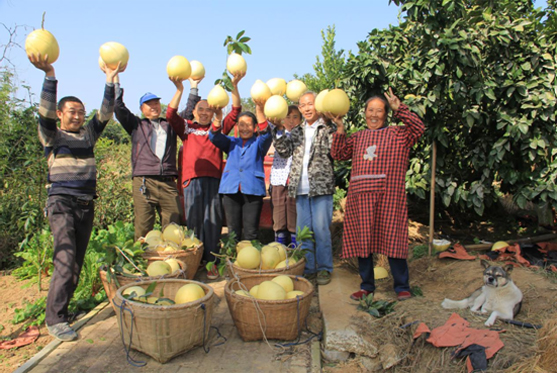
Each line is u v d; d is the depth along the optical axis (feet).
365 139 13.57
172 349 10.99
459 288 14.20
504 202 23.17
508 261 16.02
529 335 10.35
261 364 11.09
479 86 16.06
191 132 17.85
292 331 12.12
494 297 11.44
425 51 16.56
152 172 16.63
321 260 15.93
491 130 18.03
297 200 16.20
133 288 12.42
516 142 17.11
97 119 13.61
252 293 12.67
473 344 10.04
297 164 15.94
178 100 16.48
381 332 11.66
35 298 15.66
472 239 20.11
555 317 10.16
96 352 11.62
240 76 16.43
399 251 12.88
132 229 20.38
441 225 21.79
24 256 16.99
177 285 13.19
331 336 11.60
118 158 24.80
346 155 14.43
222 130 17.81
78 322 13.33
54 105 12.19
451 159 18.94
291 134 16.33
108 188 23.76
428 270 16.17
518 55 17.07
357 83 18.92
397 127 13.21
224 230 26.76
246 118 17.04
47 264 17.42
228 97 16.24
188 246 16.44
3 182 18.42
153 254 15.69
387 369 11.00
